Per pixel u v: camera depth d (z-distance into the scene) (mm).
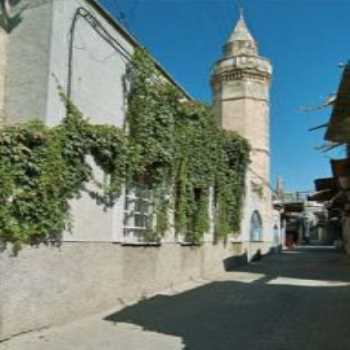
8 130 8508
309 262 26312
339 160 16484
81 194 10258
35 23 10656
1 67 10594
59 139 9477
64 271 9609
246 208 24344
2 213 8062
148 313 10641
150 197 13812
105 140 10961
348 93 8289
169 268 14734
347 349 7613
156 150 13555
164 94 14055
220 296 13172
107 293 11141
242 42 35031
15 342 7910
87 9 11531
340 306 11484
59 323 9375
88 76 11492
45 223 8961
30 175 8758
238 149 21297
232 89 33969
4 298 8055
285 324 9500
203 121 17062
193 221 16844
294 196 52844
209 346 7809
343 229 38219
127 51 13109
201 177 17016
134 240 12867
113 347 7727
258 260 27438
